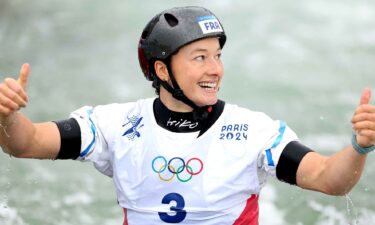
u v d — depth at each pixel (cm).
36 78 3003
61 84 2952
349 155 980
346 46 3703
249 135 1077
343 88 3061
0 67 3162
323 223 1931
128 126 1122
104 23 3938
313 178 1024
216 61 1075
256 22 4031
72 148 1109
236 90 3000
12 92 982
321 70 3291
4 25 3869
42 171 2128
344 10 4353
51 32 3759
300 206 2016
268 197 2072
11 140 1045
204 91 1073
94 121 1132
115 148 1119
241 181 1075
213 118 1093
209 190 1073
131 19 4019
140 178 1098
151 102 1129
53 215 1852
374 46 3719
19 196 1930
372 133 941
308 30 3944
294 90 3009
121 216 1920
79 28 3841
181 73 1073
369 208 1978
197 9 1086
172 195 1086
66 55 3381
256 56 3462
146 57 1117
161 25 1085
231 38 3738
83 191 2028
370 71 3312
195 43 1062
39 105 2673
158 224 1101
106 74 3119
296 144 1054
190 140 1086
